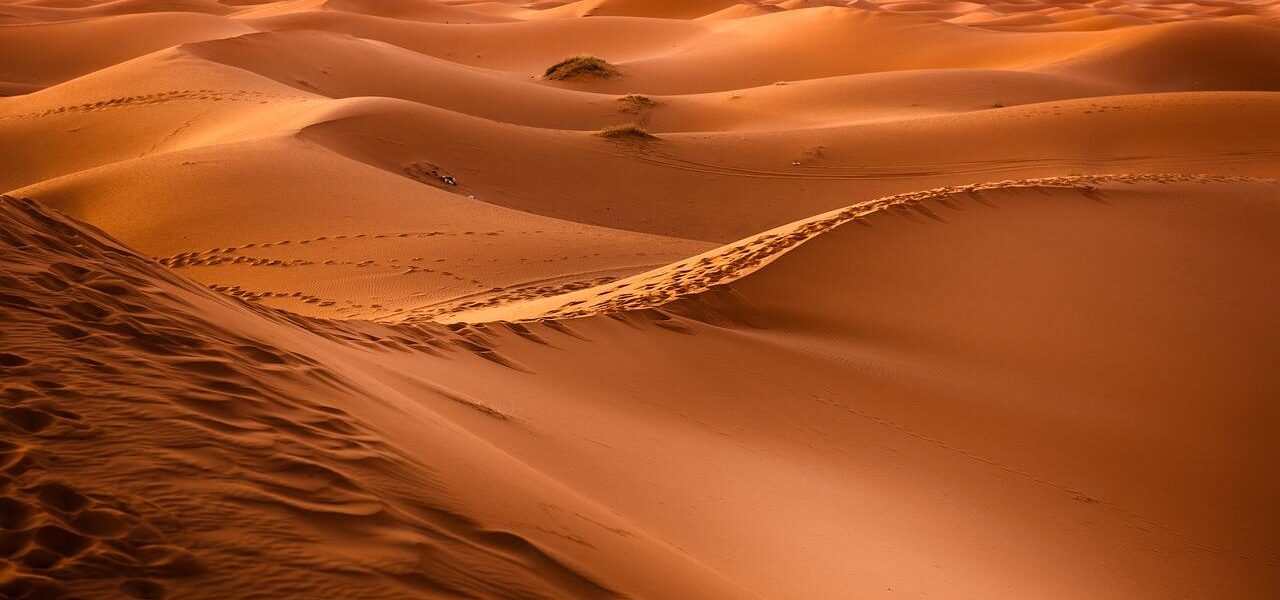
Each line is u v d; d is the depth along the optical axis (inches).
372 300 749.9
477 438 225.5
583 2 5054.1
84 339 166.9
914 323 540.1
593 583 141.3
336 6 3986.2
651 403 364.2
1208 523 412.5
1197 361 570.3
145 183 1040.8
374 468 147.5
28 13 3572.8
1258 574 381.4
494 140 1427.2
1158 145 1557.6
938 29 3235.7
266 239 909.2
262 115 1430.9
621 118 2052.2
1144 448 462.9
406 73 2215.8
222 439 139.6
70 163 1419.8
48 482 113.8
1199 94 1737.2
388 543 120.5
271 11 4205.2
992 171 1494.8
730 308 506.9
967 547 320.8
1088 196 810.8
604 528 190.4
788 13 3659.0
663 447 311.1
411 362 310.3
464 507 149.3
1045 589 309.9
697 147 1545.3
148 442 131.6
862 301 547.8
